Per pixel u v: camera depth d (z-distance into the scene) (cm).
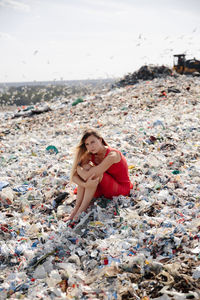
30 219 364
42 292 235
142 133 675
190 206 343
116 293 226
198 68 2327
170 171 446
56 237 309
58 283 244
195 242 271
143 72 1938
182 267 242
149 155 523
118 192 372
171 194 379
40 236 315
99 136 349
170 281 228
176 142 591
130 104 1109
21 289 245
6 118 1469
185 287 223
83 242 302
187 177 421
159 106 1012
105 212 351
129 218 326
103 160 345
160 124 728
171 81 1543
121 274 244
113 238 296
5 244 301
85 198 350
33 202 407
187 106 936
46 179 465
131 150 559
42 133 900
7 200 401
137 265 250
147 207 347
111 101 1278
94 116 1063
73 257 274
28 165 550
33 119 1266
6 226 339
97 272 253
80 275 252
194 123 708
